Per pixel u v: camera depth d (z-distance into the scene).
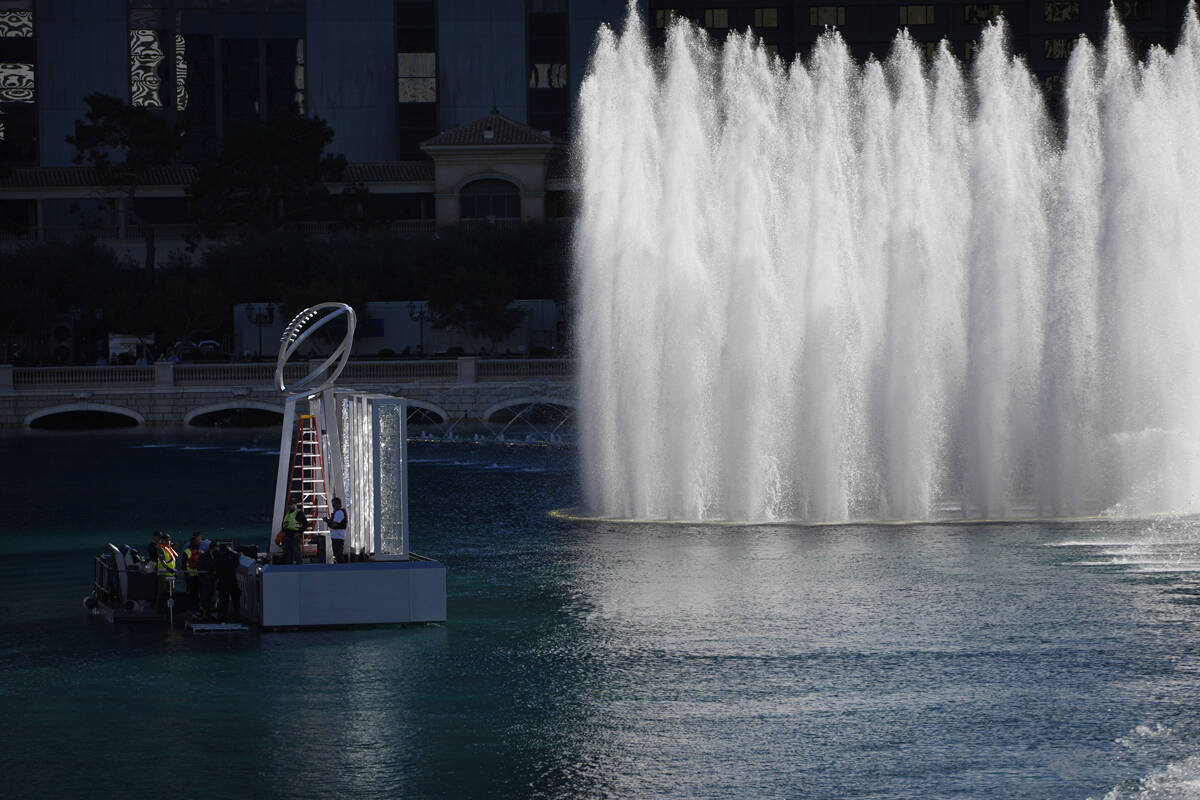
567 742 40.56
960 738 40.62
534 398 172.38
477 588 64.00
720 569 67.38
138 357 191.50
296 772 38.19
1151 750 39.47
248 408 176.38
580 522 85.56
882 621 55.47
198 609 57.94
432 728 42.00
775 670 48.25
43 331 198.38
